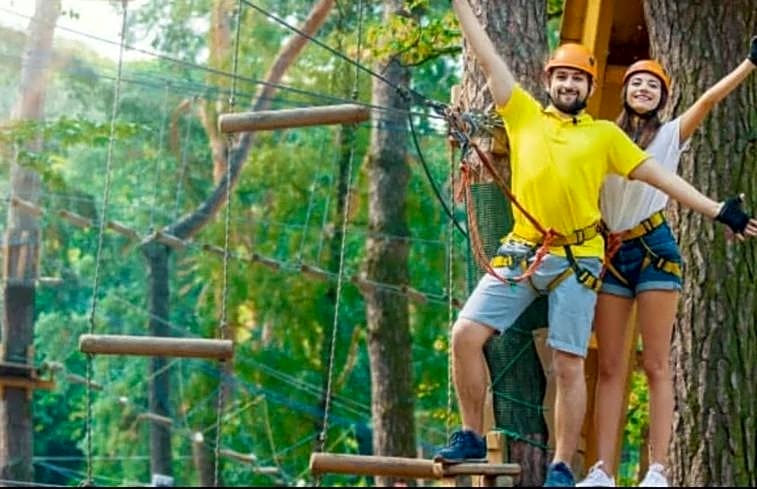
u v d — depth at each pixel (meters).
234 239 23.03
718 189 10.29
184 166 19.97
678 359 10.36
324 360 23.39
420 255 22.31
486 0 9.88
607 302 8.64
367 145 22.11
